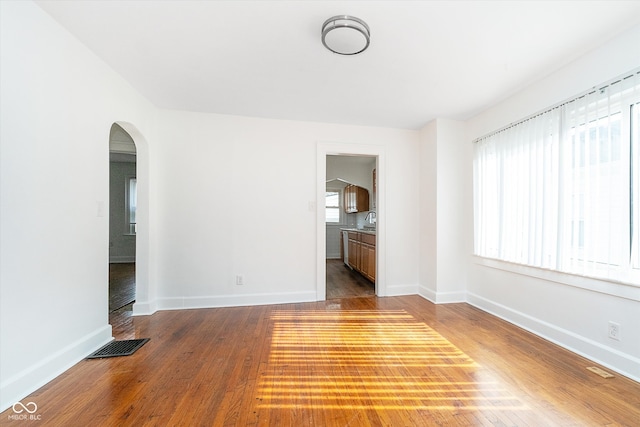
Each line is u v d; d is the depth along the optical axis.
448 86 2.52
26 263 1.55
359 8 1.57
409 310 3.08
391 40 1.86
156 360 1.96
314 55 2.05
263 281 3.32
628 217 1.78
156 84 2.52
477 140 3.20
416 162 3.78
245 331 2.49
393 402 1.53
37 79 1.60
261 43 1.92
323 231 3.47
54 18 1.68
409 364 1.92
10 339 1.46
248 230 3.29
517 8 1.56
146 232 2.93
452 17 1.64
